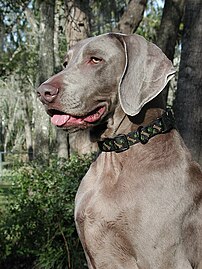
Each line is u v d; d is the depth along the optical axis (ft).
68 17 9.27
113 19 13.91
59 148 12.32
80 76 3.71
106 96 3.76
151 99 3.63
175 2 8.59
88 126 3.77
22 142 34.14
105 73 3.75
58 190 7.14
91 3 13.37
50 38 14.60
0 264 7.66
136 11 8.07
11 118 31.63
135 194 3.59
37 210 7.24
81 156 7.50
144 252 3.57
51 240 7.01
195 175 3.76
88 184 3.86
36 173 7.47
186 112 6.68
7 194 7.89
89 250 3.77
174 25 8.63
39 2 11.10
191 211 3.66
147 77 3.66
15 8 9.45
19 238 7.41
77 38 9.22
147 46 3.72
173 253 3.55
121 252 3.66
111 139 3.77
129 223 3.58
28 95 30.07
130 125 3.76
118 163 3.74
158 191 3.59
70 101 3.65
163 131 3.76
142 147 3.71
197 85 6.65
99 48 3.77
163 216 3.55
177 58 16.94
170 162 3.68
